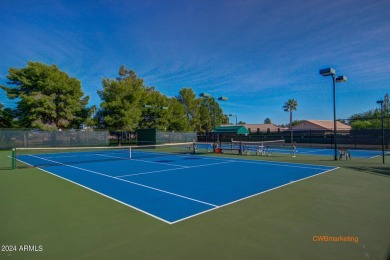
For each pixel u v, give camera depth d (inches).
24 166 656.4
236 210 270.2
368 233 206.2
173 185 401.4
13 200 316.5
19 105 1427.2
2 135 1267.2
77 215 257.4
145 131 1412.4
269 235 204.2
